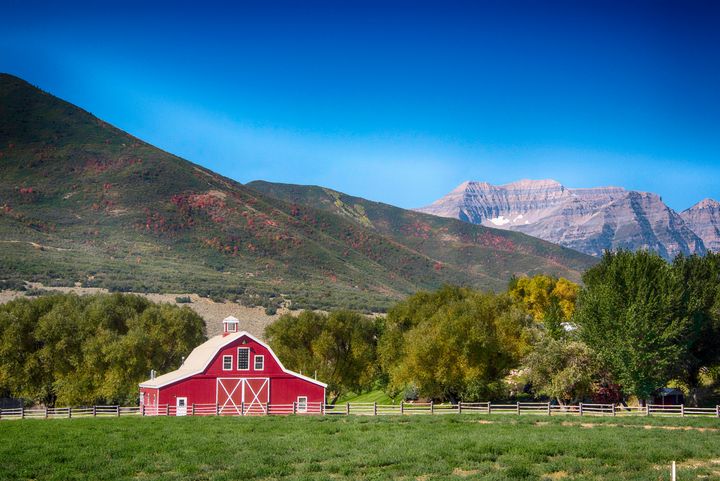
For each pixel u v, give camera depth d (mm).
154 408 74812
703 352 80500
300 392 77562
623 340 72938
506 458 41469
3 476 38594
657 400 81438
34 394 96625
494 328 87625
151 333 104438
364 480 36812
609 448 44312
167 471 39531
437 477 36719
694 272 85250
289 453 44000
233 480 37156
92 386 95688
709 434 51125
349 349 99875
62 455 43812
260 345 77188
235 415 68688
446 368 84000
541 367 76250
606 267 85062
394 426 56938
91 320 102375
